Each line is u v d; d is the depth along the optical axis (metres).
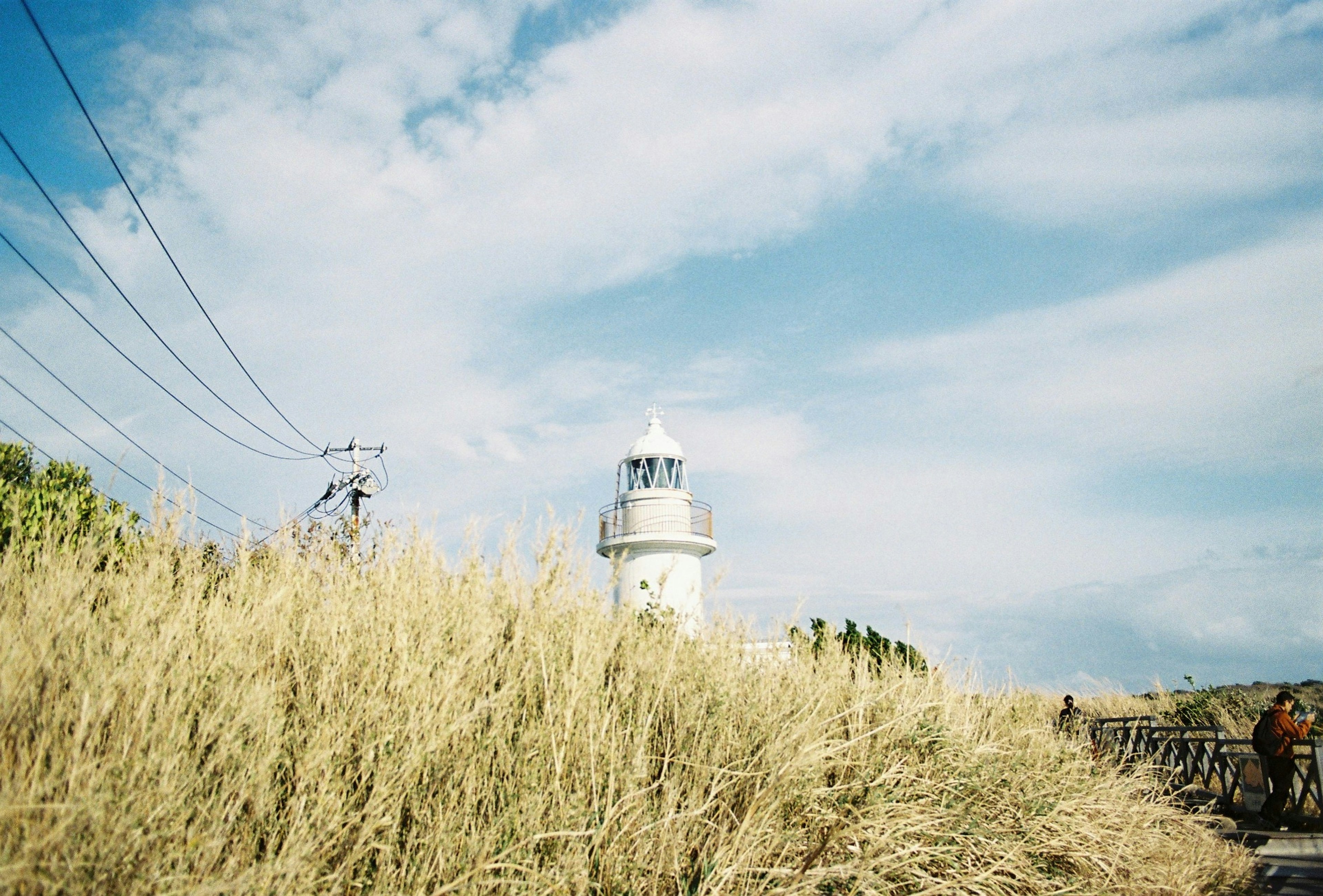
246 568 5.10
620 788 4.15
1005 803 6.12
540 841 3.74
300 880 2.95
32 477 9.03
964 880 4.89
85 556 4.74
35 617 3.64
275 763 3.34
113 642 3.71
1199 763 12.56
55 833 2.41
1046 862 5.91
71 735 3.13
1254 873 7.56
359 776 3.61
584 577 5.53
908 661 7.77
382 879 3.20
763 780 4.76
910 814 5.22
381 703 3.80
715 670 5.77
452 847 3.46
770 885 4.25
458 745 3.85
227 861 3.00
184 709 3.40
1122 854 6.30
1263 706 18.34
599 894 3.69
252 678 4.03
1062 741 8.62
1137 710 19.05
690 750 4.84
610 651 5.18
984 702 8.32
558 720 4.35
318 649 4.41
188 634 4.07
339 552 5.75
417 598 4.91
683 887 3.96
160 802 2.84
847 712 5.81
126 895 2.54
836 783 5.41
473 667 4.27
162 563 4.90
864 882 4.43
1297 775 10.38
